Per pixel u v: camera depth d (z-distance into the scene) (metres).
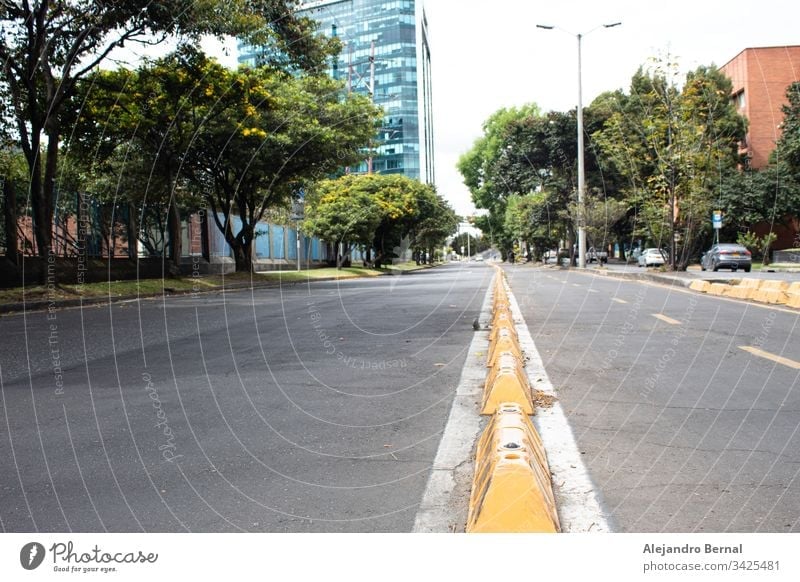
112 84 18.98
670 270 24.97
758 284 13.73
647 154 25.97
